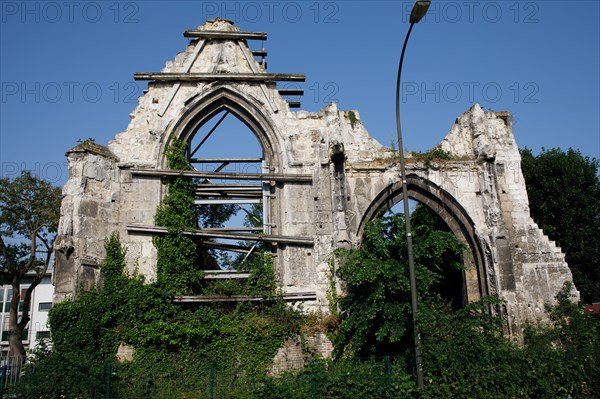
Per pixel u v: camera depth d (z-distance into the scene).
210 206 41.06
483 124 28.36
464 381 17.47
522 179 27.98
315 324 24.02
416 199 27.77
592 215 40.00
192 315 24.02
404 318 19.91
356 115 28.42
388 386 17.23
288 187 26.64
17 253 41.12
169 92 27.31
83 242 24.12
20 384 17.42
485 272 26.62
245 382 19.52
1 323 64.75
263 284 25.31
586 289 39.47
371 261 20.66
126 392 18.56
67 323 22.69
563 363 19.00
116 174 26.00
